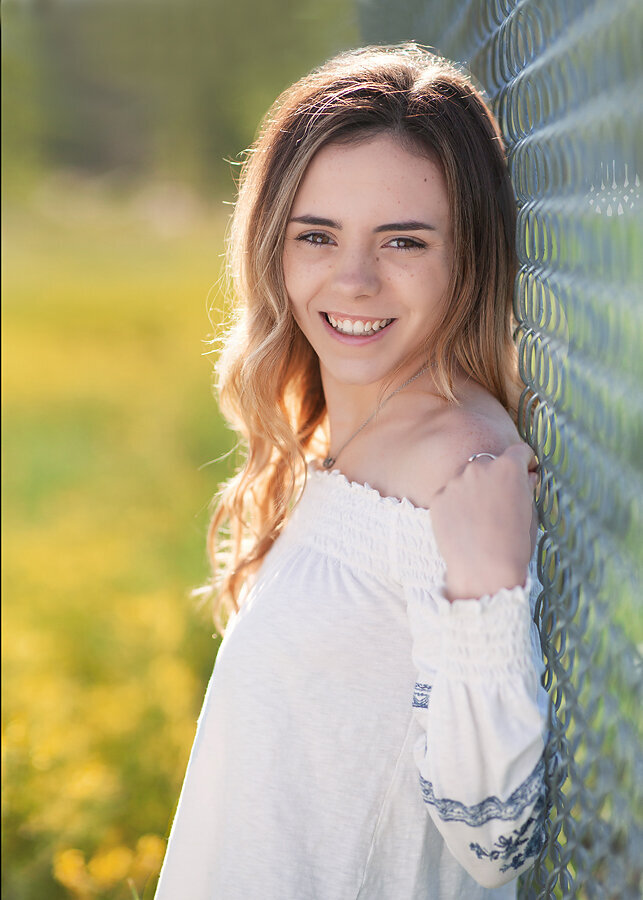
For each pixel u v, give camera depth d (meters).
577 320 1.28
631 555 1.13
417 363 1.56
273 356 1.69
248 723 1.51
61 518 7.19
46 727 3.69
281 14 21.14
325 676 1.48
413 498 1.46
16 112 24.17
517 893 1.65
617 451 1.15
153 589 5.58
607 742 1.23
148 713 3.82
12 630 4.91
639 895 1.06
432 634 1.34
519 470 1.28
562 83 1.31
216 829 1.57
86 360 12.46
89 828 3.21
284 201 1.54
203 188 26.81
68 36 26.88
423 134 1.46
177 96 26.73
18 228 22.73
